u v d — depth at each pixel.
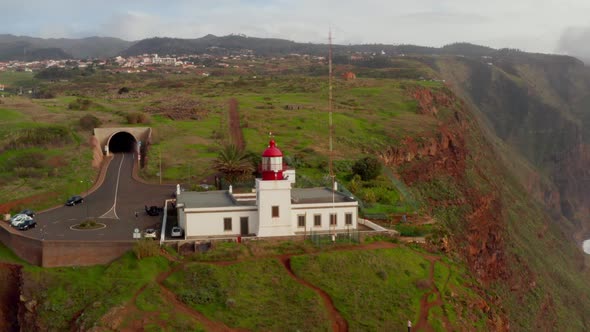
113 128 105.25
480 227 102.75
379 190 76.94
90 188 79.62
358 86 180.00
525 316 85.94
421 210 75.25
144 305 43.12
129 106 140.50
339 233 55.50
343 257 50.84
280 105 143.62
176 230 53.94
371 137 113.44
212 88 194.75
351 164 88.44
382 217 65.62
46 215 65.06
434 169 113.88
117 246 50.44
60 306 45.12
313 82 197.62
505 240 107.94
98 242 50.47
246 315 42.94
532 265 107.56
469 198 109.94
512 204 137.62
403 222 64.50
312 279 47.75
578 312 103.06
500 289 89.12
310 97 161.50
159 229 57.44
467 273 57.47
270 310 43.69
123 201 71.81
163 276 47.78
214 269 47.50
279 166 54.03
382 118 133.12
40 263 50.62
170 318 41.84
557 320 92.75
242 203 56.53
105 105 140.25
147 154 94.38
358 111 141.12
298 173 79.75
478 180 124.44
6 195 70.75
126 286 45.41
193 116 124.25
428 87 175.75
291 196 59.28
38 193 72.75
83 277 48.34
